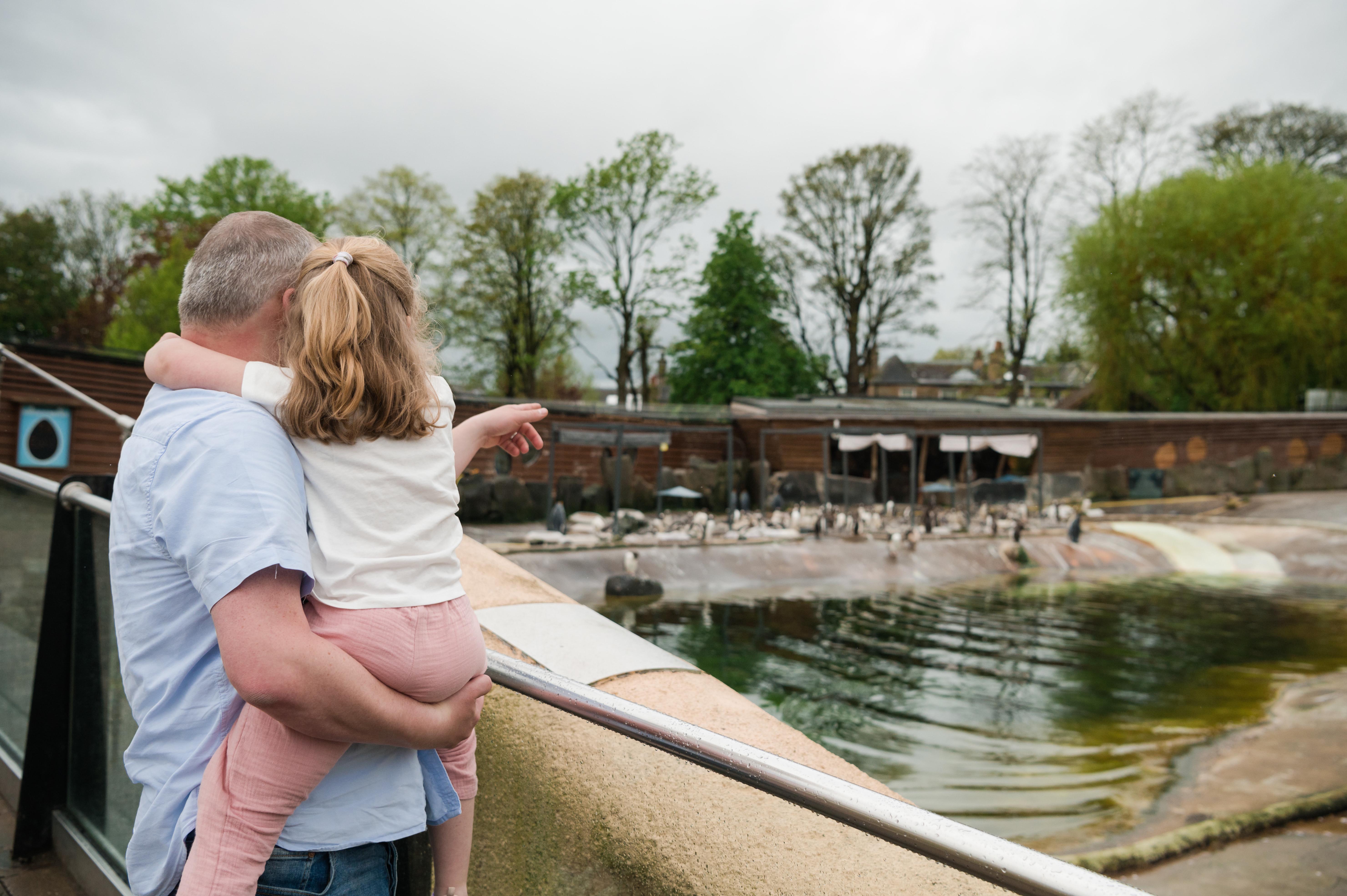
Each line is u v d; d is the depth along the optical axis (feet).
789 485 100.94
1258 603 60.44
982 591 64.95
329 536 3.77
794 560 68.33
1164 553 79.71
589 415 93.91
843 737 29.04
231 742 3.79
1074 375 163.73
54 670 8.38
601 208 131.23
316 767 3.77
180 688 3.89
